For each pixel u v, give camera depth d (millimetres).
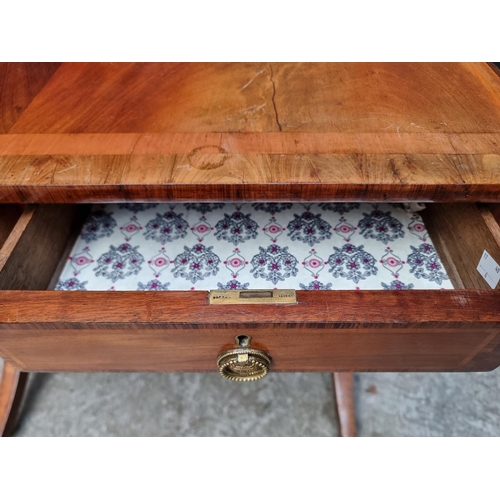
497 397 935
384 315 522
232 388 956
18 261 676
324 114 693
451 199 595
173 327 529
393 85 766
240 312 525
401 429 893
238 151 620
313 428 895
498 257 646
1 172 591
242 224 883
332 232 864
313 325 523
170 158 608
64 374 979
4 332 550
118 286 784
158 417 912
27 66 824
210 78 789
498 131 658
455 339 570
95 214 907
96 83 774
